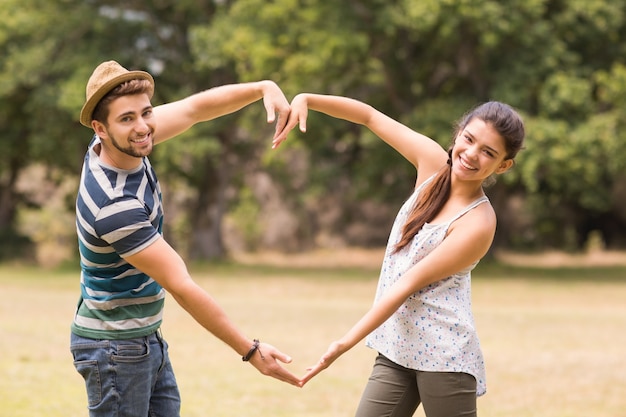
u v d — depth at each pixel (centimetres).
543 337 1290
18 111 2980
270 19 2655
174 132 461
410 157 482
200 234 3112
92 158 411
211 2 3022
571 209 3575
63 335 1202
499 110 431
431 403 439
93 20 2827
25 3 2856
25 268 2766
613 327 1421
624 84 2417
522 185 3136
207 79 3073
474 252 435
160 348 430
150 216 412
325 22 2522
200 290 403
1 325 1298
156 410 438
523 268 2789
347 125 2816
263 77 2739
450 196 449
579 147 2353
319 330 1343
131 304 412
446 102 2561
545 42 2514
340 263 3178
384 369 457
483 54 2569
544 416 765
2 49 2862
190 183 3120
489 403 818
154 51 3020
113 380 411
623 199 3462
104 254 404
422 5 2330
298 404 794
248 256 3456
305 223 3719
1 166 3092
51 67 2786
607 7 2542
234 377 917
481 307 1778
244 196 3684
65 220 3791
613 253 3462
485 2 2328
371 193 2944
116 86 392
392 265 461
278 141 470
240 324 1398
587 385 910
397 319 447
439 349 436
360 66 2709
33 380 871
